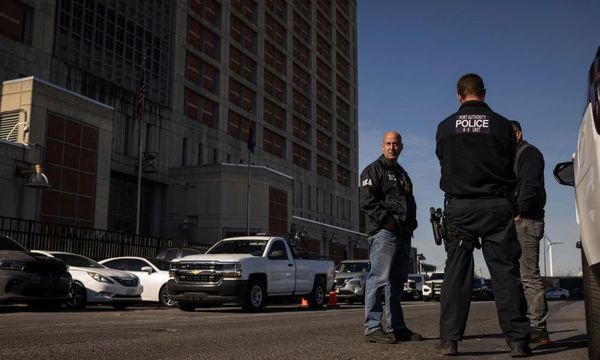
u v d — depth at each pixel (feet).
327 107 262.88
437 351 15.78
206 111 178.19
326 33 269.64
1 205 82.99
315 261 53.88
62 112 96.58
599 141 9.86
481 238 14.51
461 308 14.90
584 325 27.12
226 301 42.73
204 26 179.42
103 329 24.56
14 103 91.61
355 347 17.35
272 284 46.70
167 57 161.99
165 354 16.42
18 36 118.83
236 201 152.87
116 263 58.44
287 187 170.09
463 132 14.40
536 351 15.90
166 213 155.43
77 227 88.38
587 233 10.89
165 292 55.72
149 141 151.23
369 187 18.35
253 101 204.74
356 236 233.76
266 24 217.56
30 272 39.32
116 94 140.77
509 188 14.29
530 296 17.93
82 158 100.01
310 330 24.30
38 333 22.52
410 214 18.56
